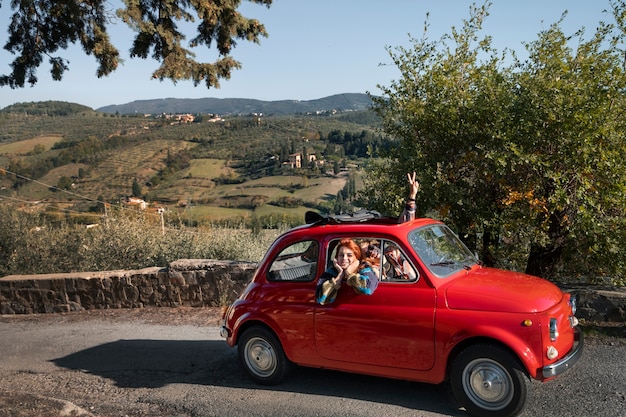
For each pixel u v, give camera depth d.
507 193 7.96
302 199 106.12
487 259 8.67
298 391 5.70
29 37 10.59
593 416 4.58
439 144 8.55
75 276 10.77
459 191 8.05
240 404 5.50
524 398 4.52
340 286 5.37
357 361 5.27
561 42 7.99
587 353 6.12
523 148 7.57
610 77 7.55
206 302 10.05
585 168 7.29
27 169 132.62
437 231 5.80
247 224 15.93
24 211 14.73
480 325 4.63
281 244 5.96
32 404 5.54
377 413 4.95
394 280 5.18
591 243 7.63
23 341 8.85
